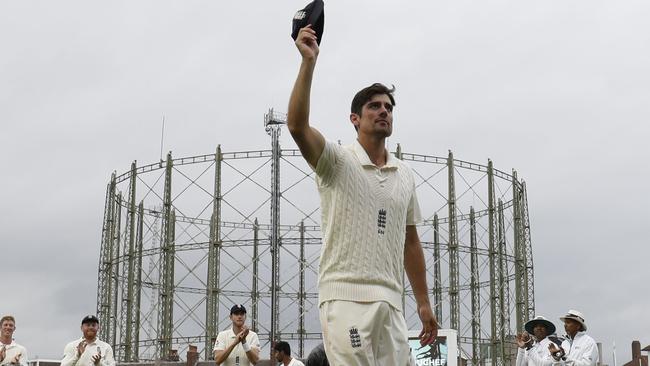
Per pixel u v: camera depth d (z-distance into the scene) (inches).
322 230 244.8
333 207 239.1
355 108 250.4
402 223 248.4
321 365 246.5
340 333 233.3
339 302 235.6
